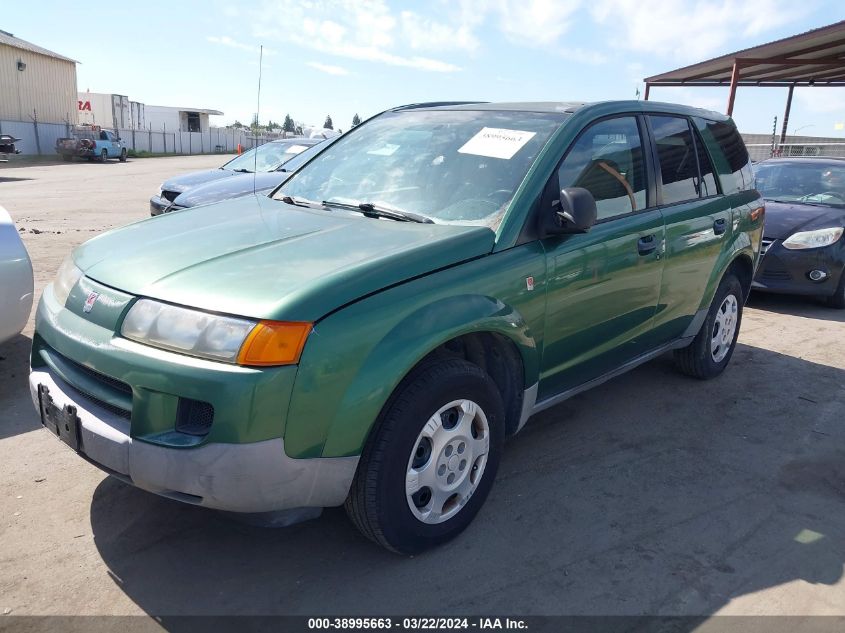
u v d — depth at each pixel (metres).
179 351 2.38
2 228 4.29
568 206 3.06
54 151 37.91
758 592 2.72
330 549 2.89
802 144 16.94
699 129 4.59
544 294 3.16
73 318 2.72
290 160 9.32
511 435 3.33
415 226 3.11
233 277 2.55
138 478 2.42
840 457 3.94
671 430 4.20
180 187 9.49
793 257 7.23
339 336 2.41
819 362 5.62
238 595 2.59
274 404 2.30
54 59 39.03
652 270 3.88
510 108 3.85
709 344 4.85
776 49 14.77
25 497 3.16
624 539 3.04
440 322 2.66
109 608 2.49
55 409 2.71
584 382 3.74
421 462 2.76
